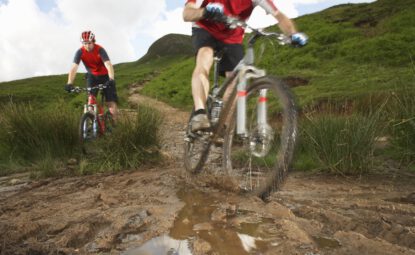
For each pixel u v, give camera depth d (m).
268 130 2.54
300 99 13.08
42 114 6.06
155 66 118.75
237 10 3.05
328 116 4.41
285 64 26.34
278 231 1.92
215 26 3.08
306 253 1.65
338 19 35.97
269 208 2.36
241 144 3.06
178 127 11.39
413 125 4.07
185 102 24.33
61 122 5.93
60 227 2.19
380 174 3.80
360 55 23.62
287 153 2.32
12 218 2.54
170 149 6.56
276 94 2.52
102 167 4.85
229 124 3.08
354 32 29.20
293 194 2.92
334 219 2.17
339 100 9.38
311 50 27.42
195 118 2.93
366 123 4.05
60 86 56.28
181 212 2.36
